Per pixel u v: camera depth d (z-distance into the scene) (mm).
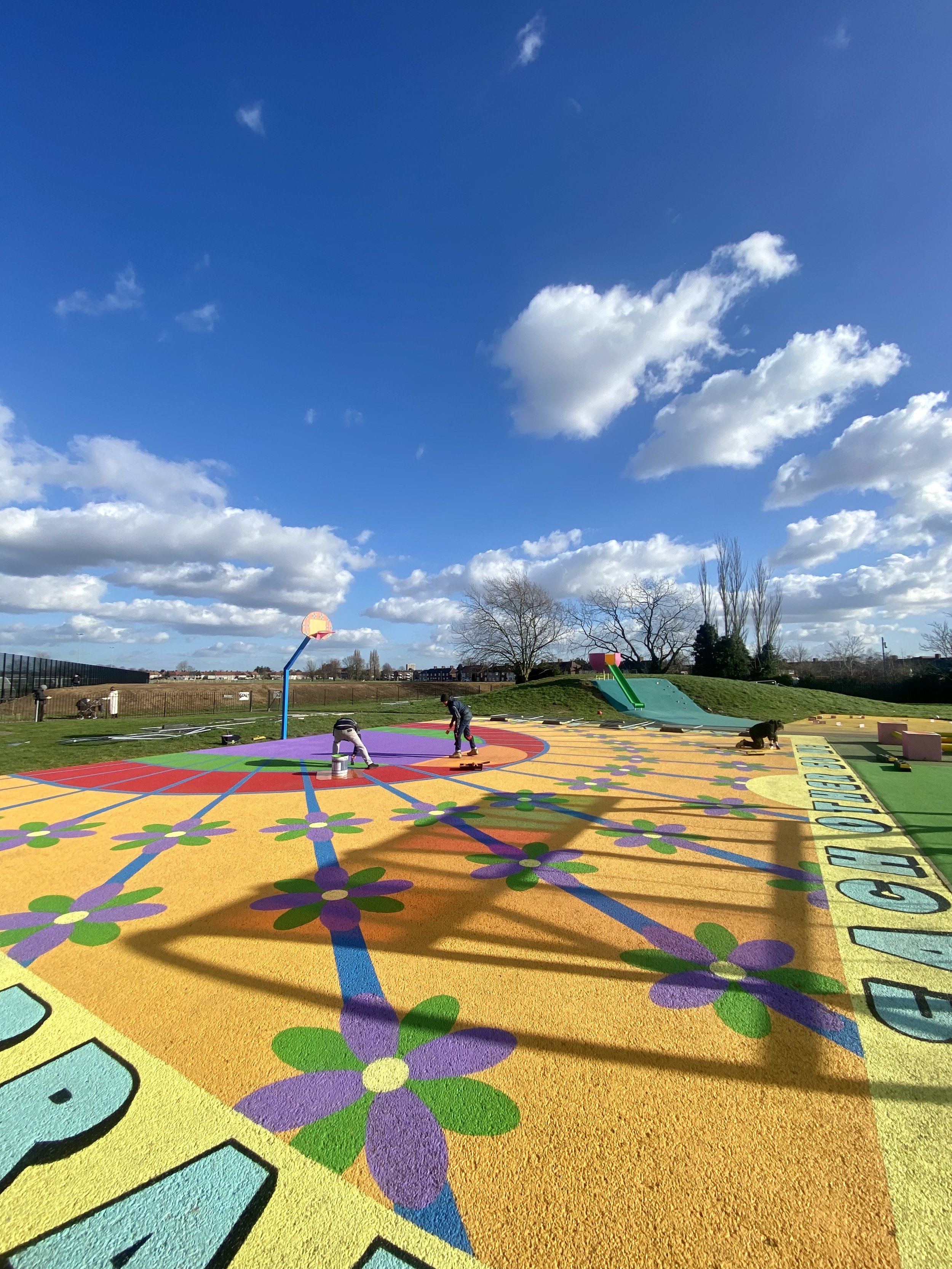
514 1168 2010
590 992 3119
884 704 27828
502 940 3746
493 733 17031
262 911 4266
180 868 5266
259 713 26875
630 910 4195
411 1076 2480
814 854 5379
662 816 6871
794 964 3385
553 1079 2449
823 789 8320
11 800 8156
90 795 8461
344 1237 1774
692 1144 2096
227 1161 2064
